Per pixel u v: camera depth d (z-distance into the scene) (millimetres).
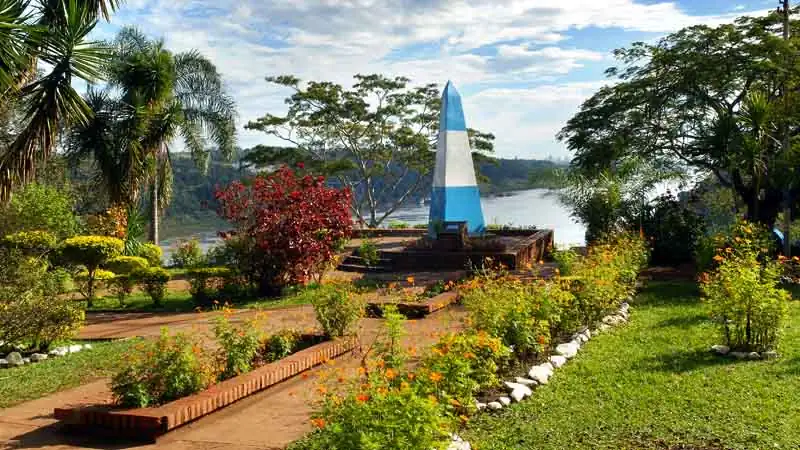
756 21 16359
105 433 5508
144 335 9984
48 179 20297
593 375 7062
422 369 5316
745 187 17219
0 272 9062
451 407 5027
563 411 5902
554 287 8672
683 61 16625
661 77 17219
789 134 15688
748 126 14586
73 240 13297
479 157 31609
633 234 15555
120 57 20906
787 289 12914
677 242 16562
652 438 5258
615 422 5613
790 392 6344
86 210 22438
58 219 18078
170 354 6062
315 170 29594
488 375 6059
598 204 17469
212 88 22891
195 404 5699
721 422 5578
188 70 22672
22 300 8711
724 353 7914
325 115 29422
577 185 18266
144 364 5957
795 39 15312
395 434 3902
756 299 7754
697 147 16906
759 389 6449
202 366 6367
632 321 10148
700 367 7320
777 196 17000
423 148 30609
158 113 19688
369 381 4781
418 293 11977
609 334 9203
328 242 13711
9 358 8297
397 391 4289
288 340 8047
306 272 13648
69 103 10930
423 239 18031
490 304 7492
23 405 6461
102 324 11250
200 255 21281
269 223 13180
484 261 15094
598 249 12195
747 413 5770
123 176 19047
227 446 5176
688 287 13312
